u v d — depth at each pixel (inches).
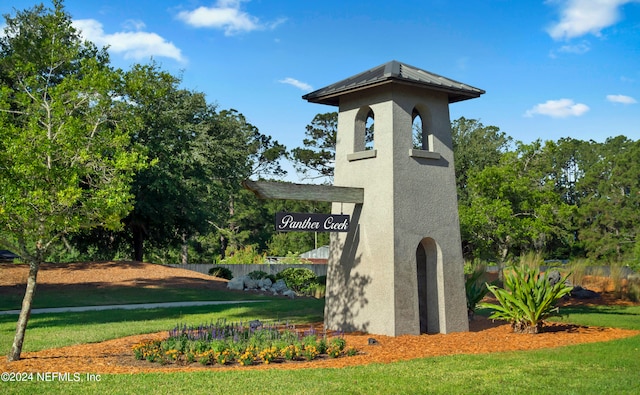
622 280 940.0
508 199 1031.0
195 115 1550.2
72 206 437.4
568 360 398.0
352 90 564.1
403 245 535.8
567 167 2851.9
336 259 582.6
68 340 504.7
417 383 338.6
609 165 2303.2
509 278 557.9
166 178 1291.8
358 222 563.8
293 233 2615.7
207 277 1239.5
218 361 406.3
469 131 2215.8
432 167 568.1
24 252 420.8
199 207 1461.6
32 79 493.7
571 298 861.8
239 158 1640.0
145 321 648.4
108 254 1572.3
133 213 1336.1
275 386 334.0
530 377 350.3
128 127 541.3
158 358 412.2
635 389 322.7
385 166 544.1
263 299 971.9
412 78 538.6
